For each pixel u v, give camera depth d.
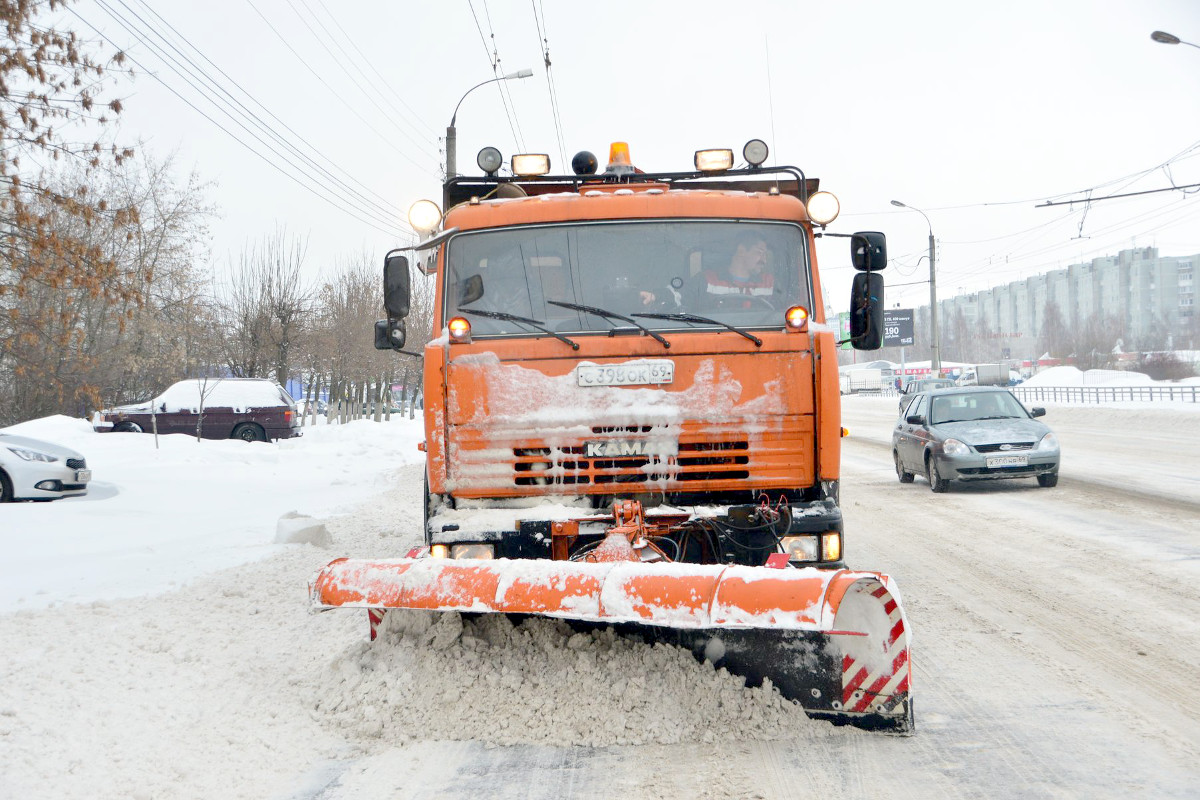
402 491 17.34
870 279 6.13
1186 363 74.88
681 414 5.39
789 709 4.53
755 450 5.40
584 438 5.43
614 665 4.70
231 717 4.88
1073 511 12.09
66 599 7.50
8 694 5.12
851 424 41.81
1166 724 4.54
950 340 146.50
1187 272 119.19
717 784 3.93
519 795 3.87
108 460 19.27
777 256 5.93
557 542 5.26
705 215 5.94
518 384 5.46
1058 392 48.78
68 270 11.55
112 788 4.01
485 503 5.49
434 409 5.49
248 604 7.48
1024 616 6.83
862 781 3.93
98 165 11.52
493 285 5.88
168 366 34.06
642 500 5.45
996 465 14.39
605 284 5.84
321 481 18.52
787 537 5.29
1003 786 3.84
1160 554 8.89
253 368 37.28
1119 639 6.11
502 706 4.64
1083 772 3.97
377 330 6.36
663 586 4.31
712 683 4.59
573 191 7.04
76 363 23.84
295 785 4.04
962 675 5.48
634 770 4.11
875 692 4.44
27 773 4.13
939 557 9.34
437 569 4.71
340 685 4.93
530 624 4.95
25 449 13.66
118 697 5.17
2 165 11.05
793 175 6.93
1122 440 24.70
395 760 4.30
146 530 11.40
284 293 37.59
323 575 4.85
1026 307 136.00
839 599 4.13
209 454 21.53
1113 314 121.81
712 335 5.45
